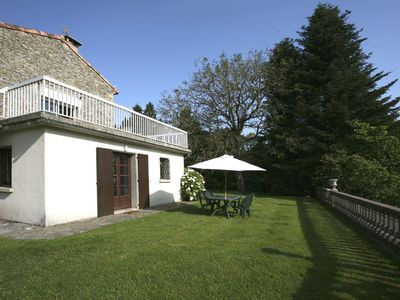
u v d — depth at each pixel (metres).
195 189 16.62
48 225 8.45
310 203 16.84
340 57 23.45
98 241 6.64
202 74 25.56
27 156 8.87
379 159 17.78
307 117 23.31
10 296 3.91
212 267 5.04
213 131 25.59
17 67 12.04
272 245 6.56
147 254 5.67
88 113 10.45
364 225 8.27
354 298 4.01
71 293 4.01
